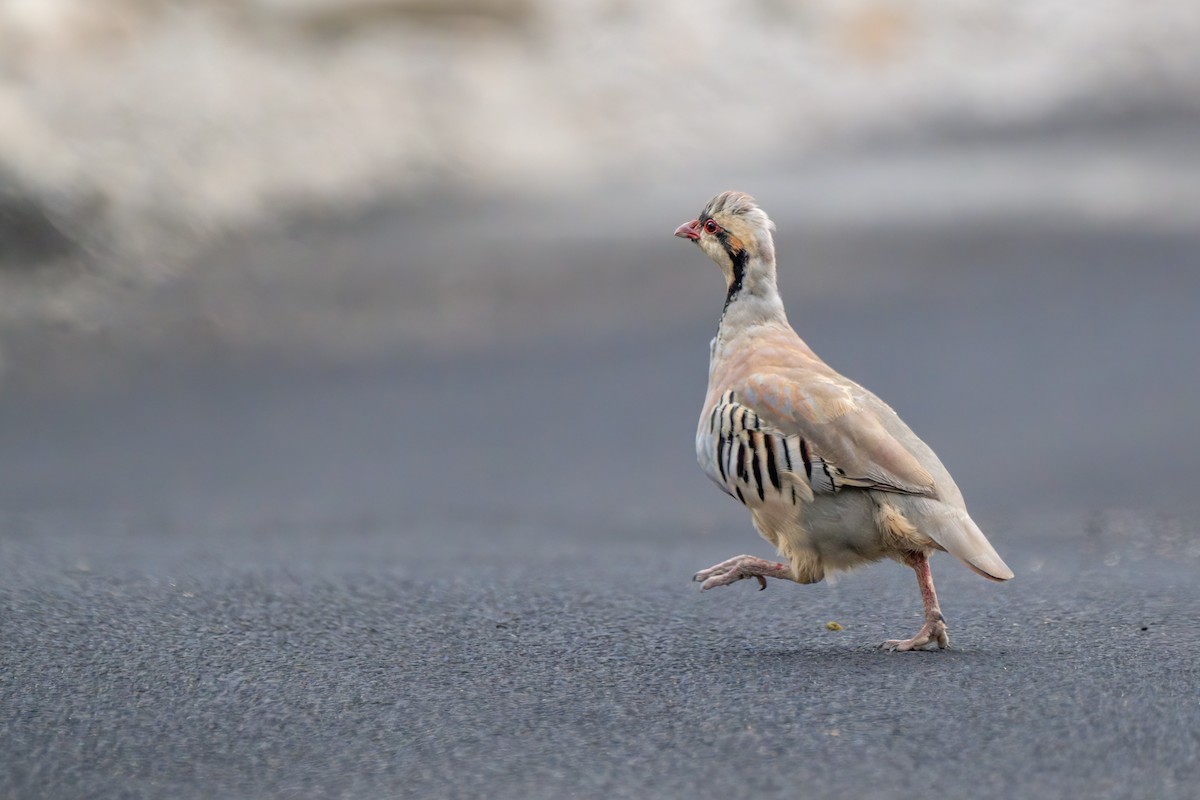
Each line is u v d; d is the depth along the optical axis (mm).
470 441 15484
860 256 22844
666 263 22797
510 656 6824
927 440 14688
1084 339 18172
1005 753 5289
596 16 40875
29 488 13859
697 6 43156
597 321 20016
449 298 21188
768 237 7863
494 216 26844
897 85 41656
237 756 5414
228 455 15094
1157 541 10406
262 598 7938
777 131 36750
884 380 16828
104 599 7762
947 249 23125
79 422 16422
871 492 6855
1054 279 21125
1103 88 41031
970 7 46688
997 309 19688
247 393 17469
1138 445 14180
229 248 23359
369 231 25234
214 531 11633
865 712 5801
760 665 6613
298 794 5043
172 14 32875
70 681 6297
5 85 26609
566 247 23938
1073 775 5066
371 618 7539
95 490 13766
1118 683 6148
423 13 36938
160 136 26156
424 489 13656
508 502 13156
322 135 29078
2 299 19953
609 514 12562
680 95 37594
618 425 15977
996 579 6586
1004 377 16703
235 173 25984
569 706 5996
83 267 21312
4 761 5340
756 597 8234
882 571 8984
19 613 7363
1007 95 41000
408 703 6051
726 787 5031
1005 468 13664
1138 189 27875
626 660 6758
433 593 8188
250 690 6219
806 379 7180
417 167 29547
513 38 38281
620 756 5367
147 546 10328
